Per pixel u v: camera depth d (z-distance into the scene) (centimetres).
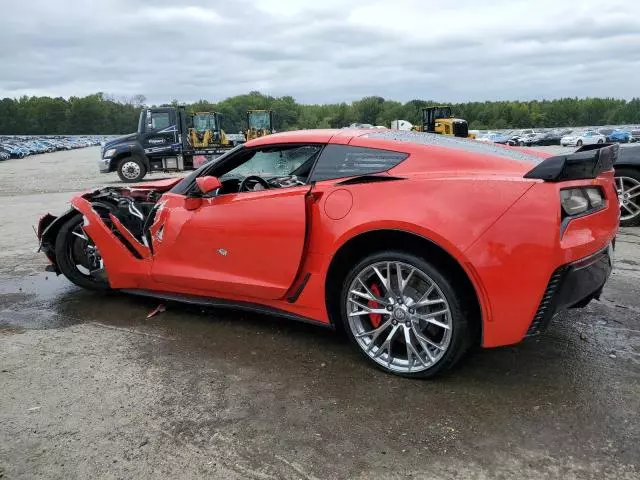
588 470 205
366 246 300
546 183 251
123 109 16125
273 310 336
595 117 14450
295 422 244
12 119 14450
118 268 400
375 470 210
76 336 353
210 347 330
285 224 311
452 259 264
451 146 297
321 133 327
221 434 236
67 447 229
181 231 362
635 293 409
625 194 657
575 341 323
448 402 258
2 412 258
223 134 2589
